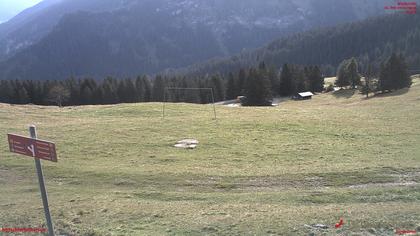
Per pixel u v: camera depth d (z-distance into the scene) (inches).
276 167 1075.9
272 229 508.1
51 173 1034.7
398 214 542.3
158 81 5024.6
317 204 664.4
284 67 5290.4
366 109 2625.5
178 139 1555.1
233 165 1132.5
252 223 534.9
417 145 1387.8
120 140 1535.4
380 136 1600.6
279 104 4409.5
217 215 592.7
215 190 866.1
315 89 5378.9
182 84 5103.3
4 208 685.9
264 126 1840.6
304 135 1641.2
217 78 5172.2
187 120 2017.7
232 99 5157.5
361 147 1385.3
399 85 3991.1
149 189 884.6
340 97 4471.0
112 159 1240.8
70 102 4926.2
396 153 1254.9
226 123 1915.6
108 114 2352.4
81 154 1315.2
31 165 1119.6
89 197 778.8
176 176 975.6
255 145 1446.9
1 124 1900.8
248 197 737.0
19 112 2324.1
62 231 544.7
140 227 550.0
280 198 713.6
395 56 4028.1
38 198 783.1
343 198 687.7
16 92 4815.5
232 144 1466.5
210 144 1465.3
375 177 900.0
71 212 637.9
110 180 962.7
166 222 568.1
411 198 667.4
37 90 5017.2
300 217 550.9
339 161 1154.7
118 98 4968.0
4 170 1077.8
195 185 903.1
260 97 4119.1
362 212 561.3
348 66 4940.9
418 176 903.1
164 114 2309.3
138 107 2544.3
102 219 595.8
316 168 1018.7
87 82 5083.7
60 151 1353.3
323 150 1341.0
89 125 1886.1
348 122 1983.3
